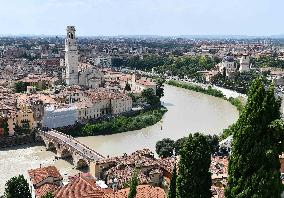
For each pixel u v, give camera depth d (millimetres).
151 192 121500
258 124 60125
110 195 121250
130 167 162250
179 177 72438
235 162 62094
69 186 132375
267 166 60312
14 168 199250
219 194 110250
